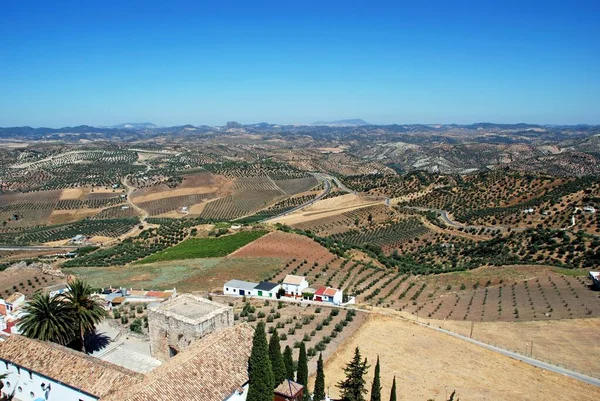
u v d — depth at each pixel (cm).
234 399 4772
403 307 10394
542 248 16062
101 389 4691
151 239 18562
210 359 4909
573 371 6919
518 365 7088
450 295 11931
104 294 10794
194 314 5878
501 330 8612
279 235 16738
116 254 16912
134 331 7588
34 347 5462
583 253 14825
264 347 4681
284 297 10844
